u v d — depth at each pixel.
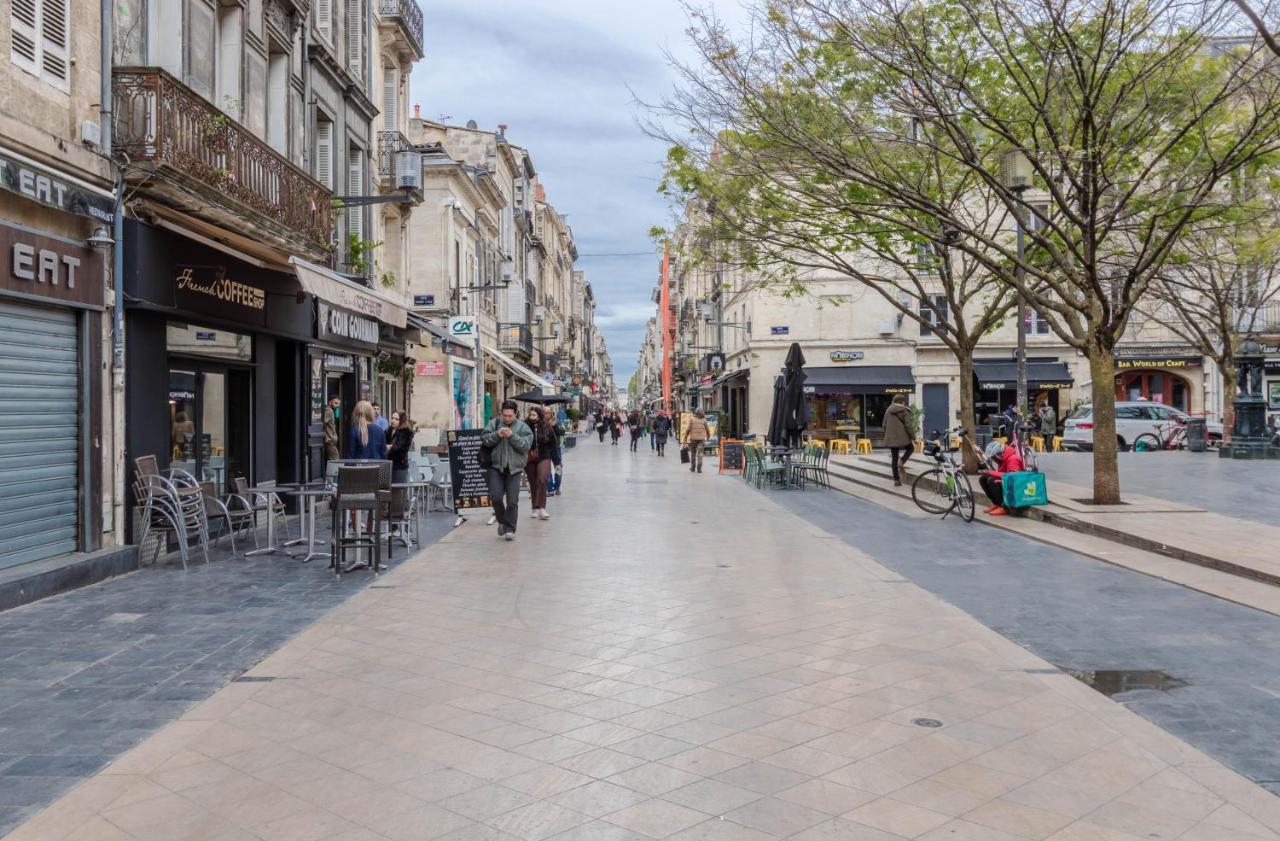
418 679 5.53
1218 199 16.64
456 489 13.32
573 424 54.25
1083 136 12.02
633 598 7.87
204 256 10.80
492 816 3.68
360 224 19.88
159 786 3.97
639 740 4.51
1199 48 12.25
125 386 9.33
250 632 6.70
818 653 6.11
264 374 13.47
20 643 6.35
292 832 3.55
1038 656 6.16
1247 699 5.27
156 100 9.16
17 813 3.71
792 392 21.14
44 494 8.24
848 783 4.00
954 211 16.97
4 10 7.59
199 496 9.79
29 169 7.71
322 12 17.72
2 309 7.69
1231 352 26.12
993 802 3.82
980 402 36.41
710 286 54.16
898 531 12.40
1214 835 3.54
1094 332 13.09
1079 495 14.15
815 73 13.26
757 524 13.05
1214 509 13.01
